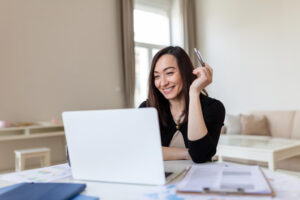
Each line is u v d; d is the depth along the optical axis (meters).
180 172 0.90
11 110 3.54
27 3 3.73
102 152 0.83
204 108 1.23
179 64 1.23
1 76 3.49
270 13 4.36
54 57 3.94
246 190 0.64
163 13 5.44
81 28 4.24
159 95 1.34
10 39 3.58
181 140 1.28
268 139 3.10
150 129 0.75
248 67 4.65
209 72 1.06
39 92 3.78
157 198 0.67
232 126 4.01
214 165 0.99
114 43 4.62
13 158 3.58
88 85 4.27
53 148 3.91
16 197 0.68
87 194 0.74
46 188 0.75
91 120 0.82
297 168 2.94
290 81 4.13
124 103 4.68
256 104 4.55
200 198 0.65
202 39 5.36
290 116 3.82
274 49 4.32
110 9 4.60
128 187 0.78
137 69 5.06
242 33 4.73
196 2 5.47
